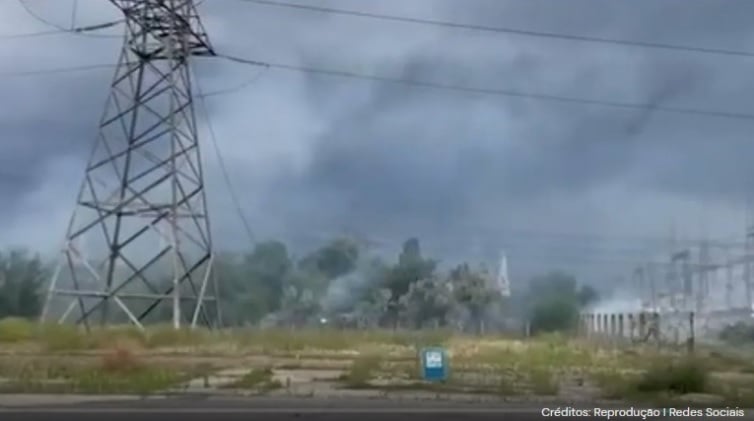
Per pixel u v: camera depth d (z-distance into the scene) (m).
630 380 27.59
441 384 26.91
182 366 31.38
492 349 44.53
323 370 31.61
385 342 49.00
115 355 31.98
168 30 54.16
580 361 37.78
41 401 20.95
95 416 17.83
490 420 18.44
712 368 35.56
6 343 42.09
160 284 52.69
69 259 51.28
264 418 17.97
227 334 46.94
